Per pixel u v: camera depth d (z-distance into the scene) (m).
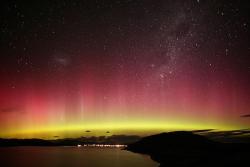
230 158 32.66
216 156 37.72
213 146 82.12
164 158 59.62
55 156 74.81
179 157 56.97
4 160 61.91
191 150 73.81
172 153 71.56
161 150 84.88
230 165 28.81
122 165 47.94
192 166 34.66
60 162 56.50
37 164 52.62
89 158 67.00
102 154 82.50
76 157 70.81
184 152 70.06
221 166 29.25
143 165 46.31
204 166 31.92
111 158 65.94
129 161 56.53
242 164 28.16
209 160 35.44
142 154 79.00
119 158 65.62
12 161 59.28
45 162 56.50
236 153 36.31
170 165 41.31
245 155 32.78
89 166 47.78
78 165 49.88
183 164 39.00
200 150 72.81
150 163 50.00
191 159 44.25
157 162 51.41
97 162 55.66
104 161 57.81
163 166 41.69
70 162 56.44
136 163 51.06
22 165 50.88
